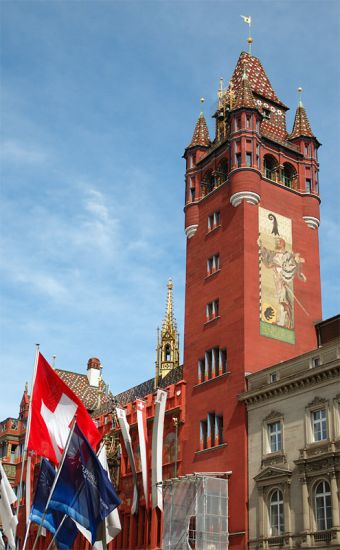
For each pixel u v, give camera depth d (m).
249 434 50.91
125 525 64.19
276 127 68.31
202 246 63.34
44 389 39.91
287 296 58.34
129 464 66.88
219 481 50.62
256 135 61.56
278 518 46.12
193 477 50.69
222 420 54.53
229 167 62.06
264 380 51.22
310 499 43.97
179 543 49.81
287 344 56.50
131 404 69.88
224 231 60.62
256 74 71.19
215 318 58.56
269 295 57.19
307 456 45.22
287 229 60.97
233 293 57.19
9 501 43.81
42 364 40.06
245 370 53.28
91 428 40.47
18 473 88.94
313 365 47.44
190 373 60.06
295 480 45.50
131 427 67.69
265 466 48.34
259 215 59.47
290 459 46.56
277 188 61.81
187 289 63.78
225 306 57.84
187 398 59.50
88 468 35.69
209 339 58.69
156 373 80.31
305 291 59.78
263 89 70.44
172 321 83.75
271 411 49.41
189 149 68.81
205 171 66.25
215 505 49.66
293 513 44.91
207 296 60.53
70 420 40.03
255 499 48.28
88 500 35.19
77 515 35.00
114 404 77.62
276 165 62.94
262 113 67.56
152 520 58.78
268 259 58.41
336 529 41.31
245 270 56.59
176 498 51.62
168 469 59.06
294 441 46.75
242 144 60.75
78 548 70.25
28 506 52.72
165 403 61.09
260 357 54.50
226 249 59.69
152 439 60.75
